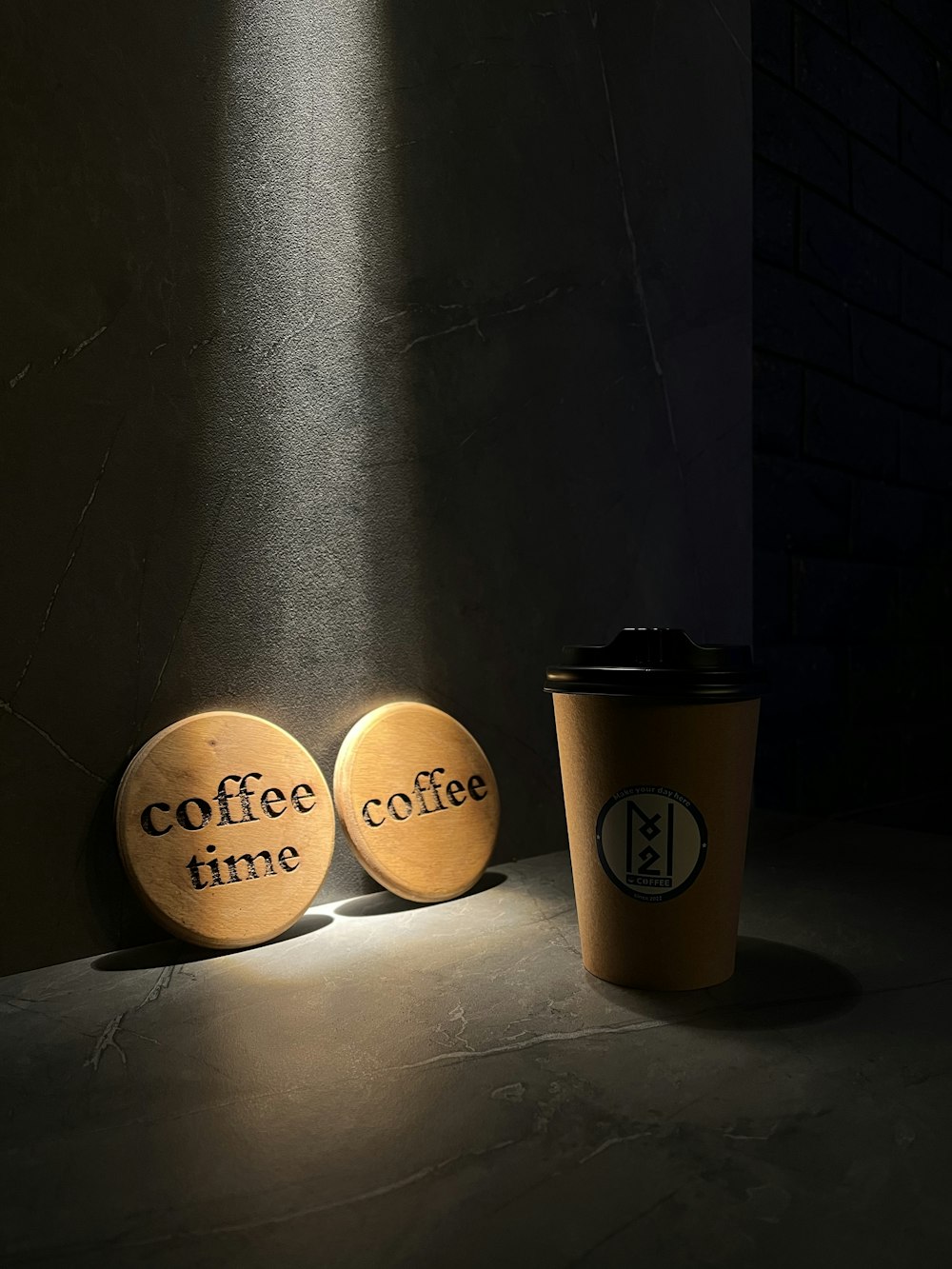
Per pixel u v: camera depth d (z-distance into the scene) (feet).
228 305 2.91
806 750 5.57
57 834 2.59
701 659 2.21
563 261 3.95
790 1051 1.98
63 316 2.57
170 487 2.79
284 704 3.06
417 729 3.22
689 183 4.59
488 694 3.65
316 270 3.11
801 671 5.52
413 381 3.39
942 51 6.81
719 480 4.79
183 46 2.79
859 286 5.98
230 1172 1.56
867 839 4.05
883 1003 2.24
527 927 2.87
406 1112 1.75
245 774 2.79
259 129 2.97
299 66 3.06
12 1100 1.82
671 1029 2.10
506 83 3.72
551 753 3.89
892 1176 1.52
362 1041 2.07
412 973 2.48
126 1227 1.41
